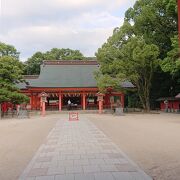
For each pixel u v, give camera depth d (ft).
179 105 155.53
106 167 34.17
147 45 137.90
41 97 161.07
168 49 151.84
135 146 49.65
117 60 145.69
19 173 33.30
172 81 171.63
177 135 63.21
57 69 199.31
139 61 140.67
